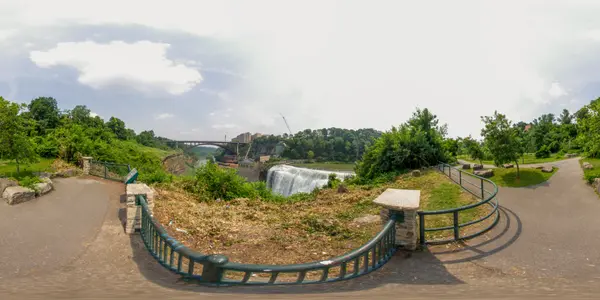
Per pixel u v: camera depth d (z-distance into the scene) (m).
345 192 14.83
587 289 4.59
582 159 20.28
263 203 13.62
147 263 5.95
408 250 6.34
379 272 5.32
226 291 3.93
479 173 17.12
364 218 9.85
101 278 5.16
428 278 5.09
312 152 118.50
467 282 4.93
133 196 7.86
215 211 11.03
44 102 46.19
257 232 8.53
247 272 3.99
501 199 11.72
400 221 6.40
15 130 14.84
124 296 3.95
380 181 17.89
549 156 35.19
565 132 40.59
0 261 6.05
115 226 8.43
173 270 5.20
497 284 4.84
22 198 10.74
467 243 7.02
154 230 6.38
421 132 20.25
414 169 18.94
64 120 44.09
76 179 15.73
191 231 8.19
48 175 15.61
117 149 34.88
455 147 33.41
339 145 123.25
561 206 10.55
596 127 15.73
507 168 18.58
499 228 8.21
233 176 16.00
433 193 12.92
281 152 138.38
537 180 14.93
